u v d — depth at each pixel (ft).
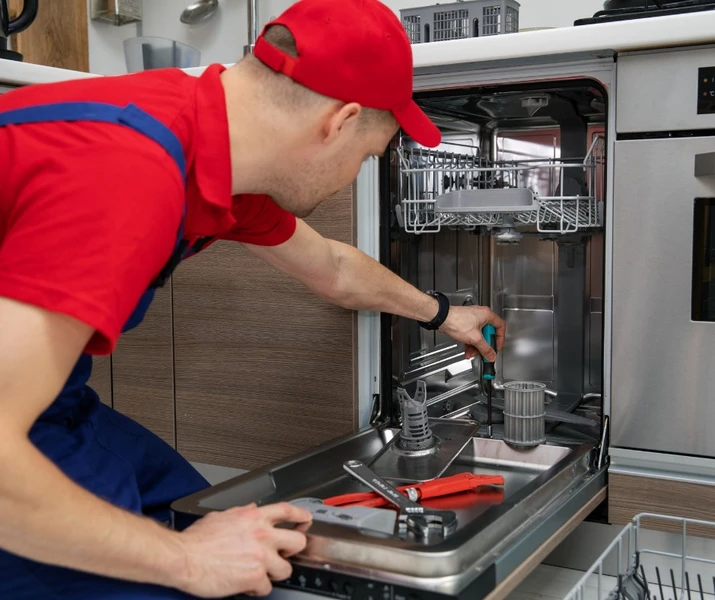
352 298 4.42
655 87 4.00
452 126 5.61
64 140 2.47
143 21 8.16
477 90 4.60
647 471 4.21
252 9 7.06
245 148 2.89
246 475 3.88
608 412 4.34
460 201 4.49
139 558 2.53
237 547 2.79
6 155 2.49
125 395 5.85
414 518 3.33
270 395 5.30
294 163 2.96
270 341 5.25
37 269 2.27
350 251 4.39
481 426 5.18
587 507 3.99
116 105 2.65
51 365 2.30
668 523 4.14
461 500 3.97
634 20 3.92
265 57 2.83
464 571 2.82
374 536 3.02
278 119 2.85
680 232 4.01
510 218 4.75
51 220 2.30
